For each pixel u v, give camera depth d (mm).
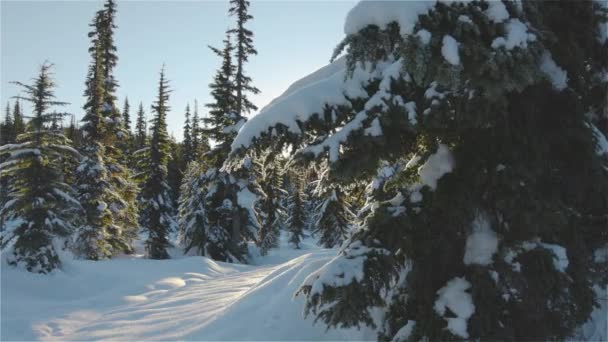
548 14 4973
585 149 4781
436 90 4582
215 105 25125
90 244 23219
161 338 7680
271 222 38531
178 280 15891
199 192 26344
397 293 5102
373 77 5031
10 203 14266
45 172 14648
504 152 4641
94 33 31656
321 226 31641
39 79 14898
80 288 13742
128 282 15000
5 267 13469
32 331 9250
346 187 5949
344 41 4156
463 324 4250
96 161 24531
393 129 4656
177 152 51500
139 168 32750
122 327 8938
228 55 25688
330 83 5055
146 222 29219
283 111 4859
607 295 5707
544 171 4746
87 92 26406
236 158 4965
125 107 54281
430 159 5078
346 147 4535
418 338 4473
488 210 4750
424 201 4918
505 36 4016
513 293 4547
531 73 4047
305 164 4703
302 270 8234
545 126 4855
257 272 16828
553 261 4508
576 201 4941
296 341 6492
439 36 4000
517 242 4535
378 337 5121
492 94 4023
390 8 3980
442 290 4625
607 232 5305
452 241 4734
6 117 42969
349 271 4434
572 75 5090
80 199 23391
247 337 6918
